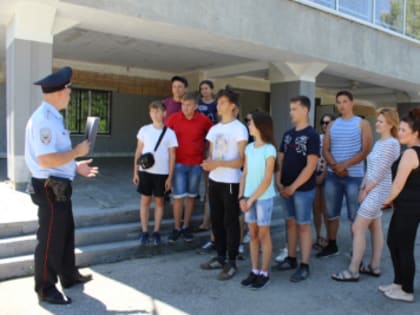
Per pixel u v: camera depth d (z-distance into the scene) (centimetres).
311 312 342
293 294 377
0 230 414
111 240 473
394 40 970
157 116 459
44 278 335
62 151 334
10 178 579
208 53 910
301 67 862
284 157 420
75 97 1123
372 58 918
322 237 530
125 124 1200
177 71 1198
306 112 412
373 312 344
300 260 450
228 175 403
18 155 549
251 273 393
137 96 1209
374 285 403
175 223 489
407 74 1027
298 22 754
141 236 477
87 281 391
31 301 342
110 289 374
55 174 333
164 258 466
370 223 425
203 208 573
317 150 396
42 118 321
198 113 491
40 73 549
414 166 348
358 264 411
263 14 697
